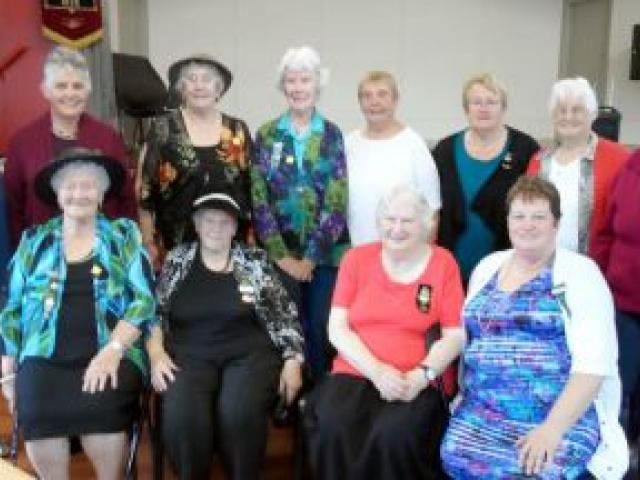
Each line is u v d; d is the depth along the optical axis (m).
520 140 2.82
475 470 1.97
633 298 2.41
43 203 2.61
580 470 1.92
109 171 2.40
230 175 2.72
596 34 7.56
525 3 7.68
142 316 2.35
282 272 2.65
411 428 2.11
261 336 2.50
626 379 2.31
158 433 2.31
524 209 2.04
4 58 4.99
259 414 2.28
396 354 2.30
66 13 5.19
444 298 2.31
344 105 7.54
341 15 7.36
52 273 2.33
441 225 2.90
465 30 7.61
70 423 2.18
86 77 2.61
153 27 7.05
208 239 2.43
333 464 2.16
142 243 2.46
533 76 7.86
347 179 2.80
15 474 1.74
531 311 2.02
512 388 2.03
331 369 2.50
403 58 7.55
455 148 2.88
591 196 2.54
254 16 7.21
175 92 2.88
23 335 2.35
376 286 2.36
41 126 2.67
